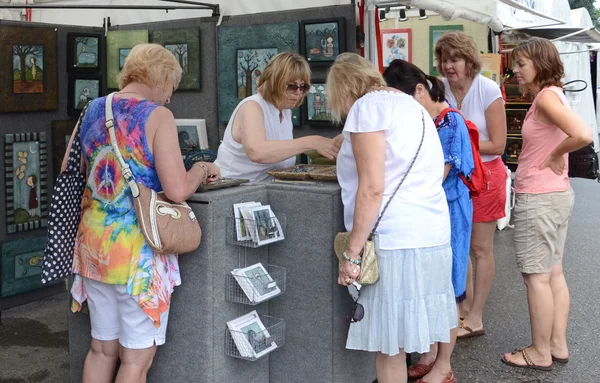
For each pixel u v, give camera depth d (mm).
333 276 2938
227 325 2898
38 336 4312
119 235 2588
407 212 2670
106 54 5109
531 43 3578
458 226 3240
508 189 7773
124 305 2639
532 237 3643
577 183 12156
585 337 4305
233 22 4574
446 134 3150
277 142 3275
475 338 4285
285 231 3047
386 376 2875
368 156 2594
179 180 2584
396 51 6699
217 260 2828
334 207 2906
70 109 4965
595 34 8336
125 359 2686
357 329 2797
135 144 2566
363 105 2645
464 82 3967
